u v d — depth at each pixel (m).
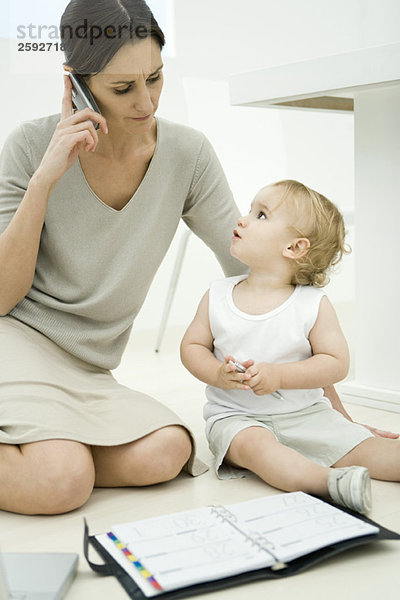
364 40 2.93
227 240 1.41
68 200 1.25
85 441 1.11
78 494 1.07
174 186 1.33
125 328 1.34
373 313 1.69
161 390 1.91
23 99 2.20
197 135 1.36
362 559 0.92
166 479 1.18
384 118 1.64
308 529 0.93
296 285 1.33
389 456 1.18
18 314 1.28
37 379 1.16
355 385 1.72
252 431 1.21
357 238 1.71
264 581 0.87
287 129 2.97
